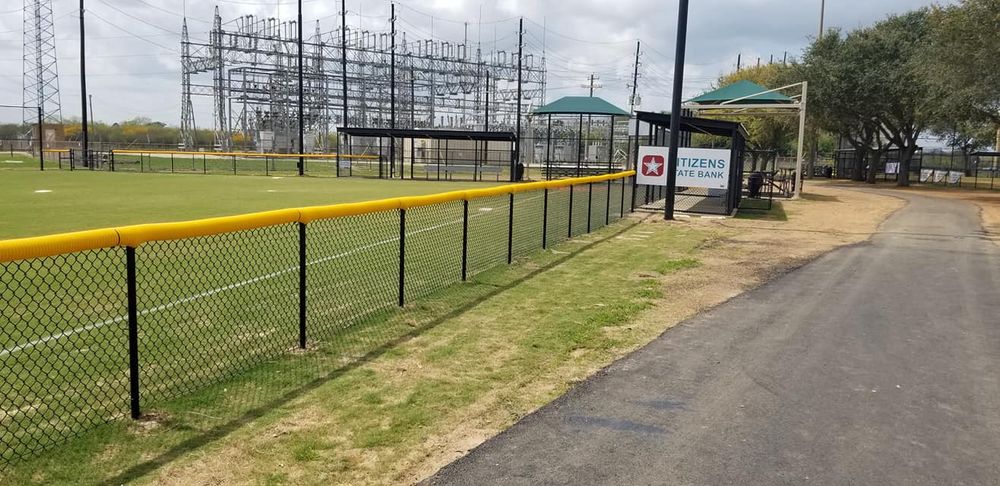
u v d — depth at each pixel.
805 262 11.18
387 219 15.51
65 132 69.19
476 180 40.00
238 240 11.91
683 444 4.36
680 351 6.30
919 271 10.51
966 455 4.25
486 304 7.99
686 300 8.35
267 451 4.13
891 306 8.18
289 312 7.46
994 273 10.40
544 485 3.79
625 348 6.37
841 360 6.11
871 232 15.39
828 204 23.97
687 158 18.88
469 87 78.69
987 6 25.36
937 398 5.21
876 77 37.91
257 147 67.62
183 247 11.14
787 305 8.17
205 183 32.06
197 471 3.87
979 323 7.43
